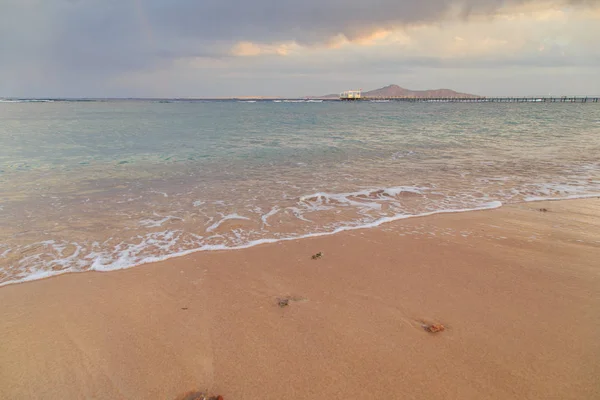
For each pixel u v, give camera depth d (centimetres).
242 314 305
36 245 446
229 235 486
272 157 1112
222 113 4172
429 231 504
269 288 349
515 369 238
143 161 1031
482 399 214
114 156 1108
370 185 762
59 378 237
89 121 2686
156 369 243
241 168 946
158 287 352
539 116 3466
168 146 1338
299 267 394
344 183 781
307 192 704
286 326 288
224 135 1730
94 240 464
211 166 970
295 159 1080
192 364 247
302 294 338
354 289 347
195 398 218
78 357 255
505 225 525
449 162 1023
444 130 1981
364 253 431
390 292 340
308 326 288
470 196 682
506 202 644
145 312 310
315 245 455
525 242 461
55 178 807
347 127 2206
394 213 584
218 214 570
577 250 434
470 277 370
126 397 221
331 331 281
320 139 1580
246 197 668
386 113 4272
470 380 229
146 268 391
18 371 243
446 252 433
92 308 317
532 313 303
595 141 1459
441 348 260
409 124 2447
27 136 1631
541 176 843
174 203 627
